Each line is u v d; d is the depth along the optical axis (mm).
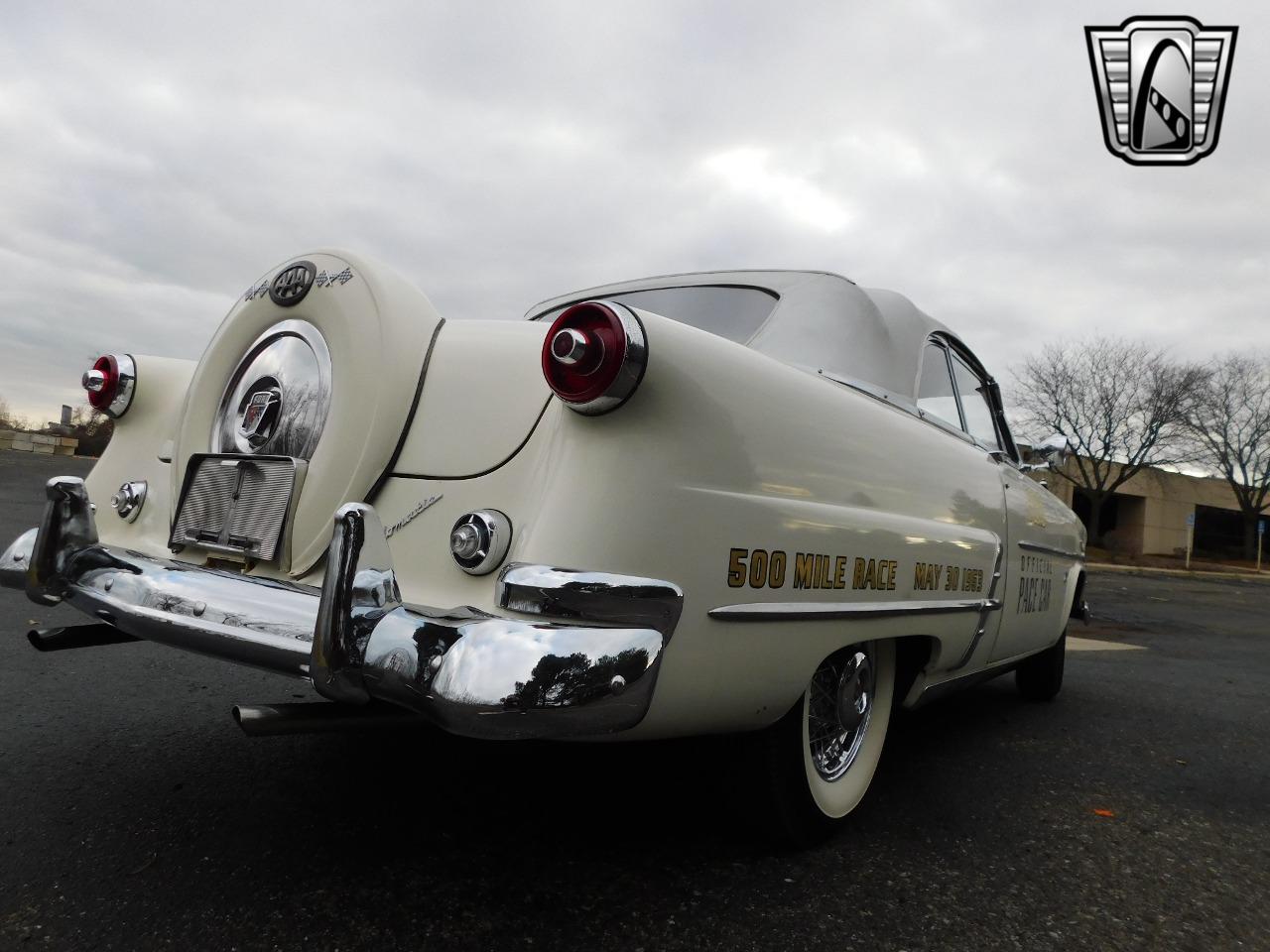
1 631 4191
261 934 1724
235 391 2227
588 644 1447
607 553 1543
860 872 2271
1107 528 40281
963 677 3160
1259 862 2596
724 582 1725
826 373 2533
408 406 1953
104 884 1885
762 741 2135
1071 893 2270
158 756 2701
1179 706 4898
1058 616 4324
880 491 2314
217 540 2111
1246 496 37531
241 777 2564
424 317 2061
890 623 2344
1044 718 4355
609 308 1603
